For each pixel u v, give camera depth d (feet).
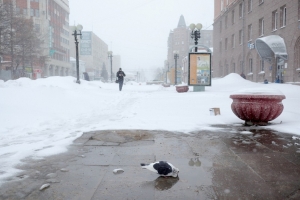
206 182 10.30
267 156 13.57
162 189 9.70
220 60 151.74
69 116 28.27
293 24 74.18
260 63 101.50
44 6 220.84
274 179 10.53
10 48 140.77
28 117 25.35
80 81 73.87
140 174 11.23
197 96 46.03
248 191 9.45
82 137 18.17
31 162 12.85
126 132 19.66
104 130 20.42
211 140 17.04
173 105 35.63
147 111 30.83
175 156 13.74
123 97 49.90
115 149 15.17
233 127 21.24
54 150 14.88
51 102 33.65
